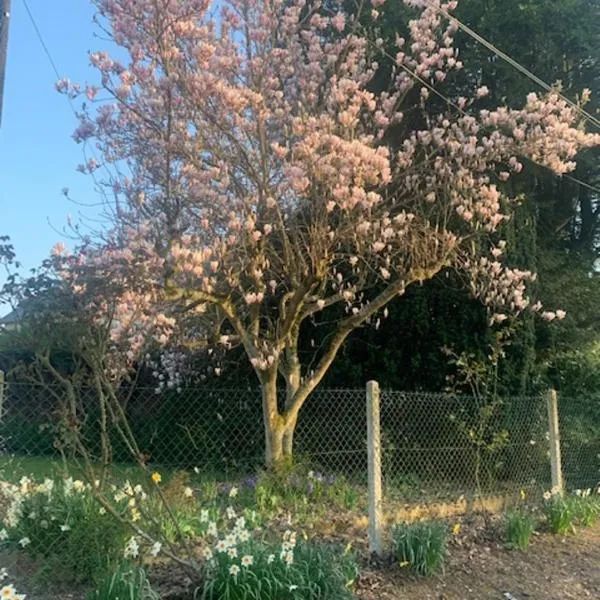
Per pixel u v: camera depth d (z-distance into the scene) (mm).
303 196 7633
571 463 8977
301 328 11117
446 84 11906
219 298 7363
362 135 8133
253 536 5215
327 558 4652
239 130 7738
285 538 4730
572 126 10648
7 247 4160
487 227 8586
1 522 4859
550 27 12109
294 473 7309
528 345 10320
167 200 6758
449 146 8727
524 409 8586
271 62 8320
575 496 7852
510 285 9539
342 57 8914
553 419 8023
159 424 7336
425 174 8984
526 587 5496
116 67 7602
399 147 9805
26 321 4141
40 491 4816
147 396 7324
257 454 8055
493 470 8055
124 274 5805
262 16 8219
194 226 7508
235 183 7742
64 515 4590
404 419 8438
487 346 9898
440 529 5594
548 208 13766
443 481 8086
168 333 8016
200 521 5184
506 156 9586
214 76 7375
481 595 5215
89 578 4410
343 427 8742
